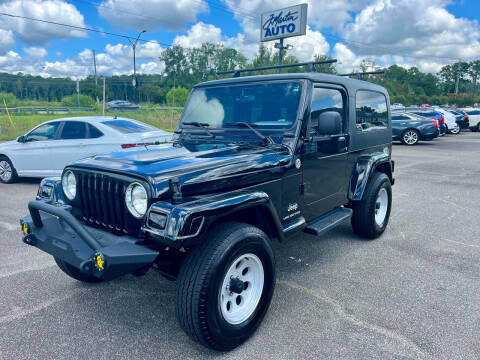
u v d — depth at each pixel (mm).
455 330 2979
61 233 2850
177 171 2643
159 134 7969
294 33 20016
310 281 3836
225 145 3492
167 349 2760
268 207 2918
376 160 4684
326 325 3049
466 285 3758
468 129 31109
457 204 7164
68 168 3115
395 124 19359
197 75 102750
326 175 3934
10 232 5324
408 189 8531
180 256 2842
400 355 2678
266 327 3021
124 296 3545
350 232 5402
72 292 3617
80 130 7871
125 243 2541
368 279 3889
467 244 4957
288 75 3645
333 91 3957
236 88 3859
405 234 5355
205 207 2469
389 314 3215
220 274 2510
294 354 2689
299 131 3395
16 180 8773
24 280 3861
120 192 2707
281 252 4621
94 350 2746
